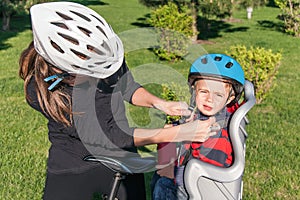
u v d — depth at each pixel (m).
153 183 3.11
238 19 21.73
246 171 5.01
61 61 2.27
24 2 18.02
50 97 2.43
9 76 10.03
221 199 2.55
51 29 2.24
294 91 8.98
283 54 13.59
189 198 2.55
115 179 2.60
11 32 17.41
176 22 12.94
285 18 18.23
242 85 2.66
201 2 14.41
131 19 21.22
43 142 5.85
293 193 4.57
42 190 4.51
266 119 7.01
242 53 8.13
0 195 4.40
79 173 2.66
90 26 2.29
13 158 5.27
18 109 7.32
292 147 5.77
